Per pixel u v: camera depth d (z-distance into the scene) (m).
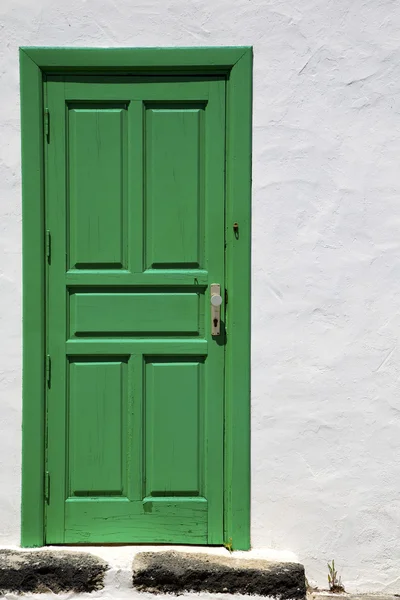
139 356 3.30
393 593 3.28
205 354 3.30
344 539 3.29
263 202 3.26
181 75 3.27
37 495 3.27
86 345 3.29
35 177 3.25
